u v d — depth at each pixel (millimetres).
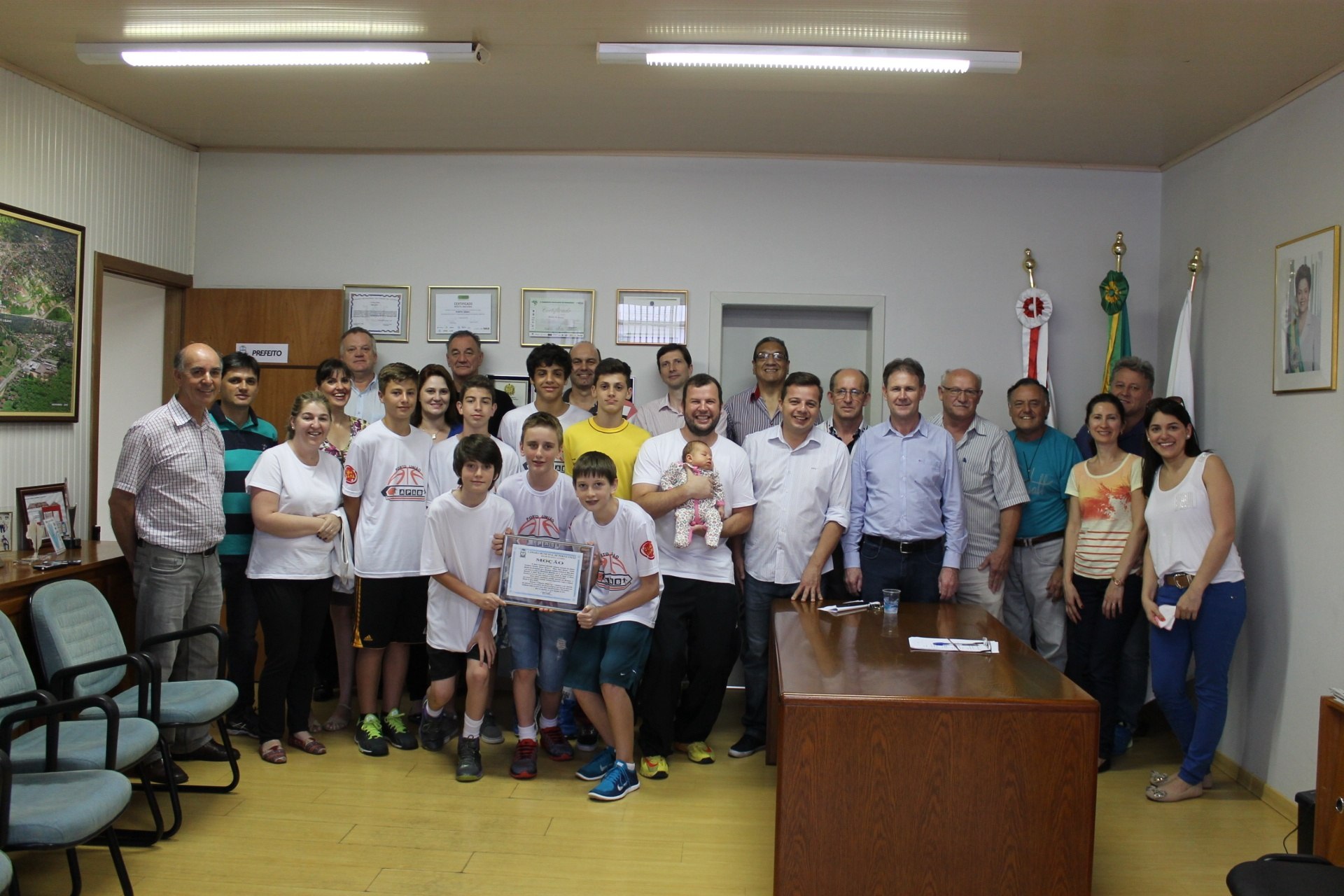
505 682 4973
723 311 5188
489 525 3648
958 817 2461
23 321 3932
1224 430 4328
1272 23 3244
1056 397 5016
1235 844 3295
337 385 4195
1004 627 3342
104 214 4422
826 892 2475
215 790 3496
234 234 5102
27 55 3793
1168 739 4504
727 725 4512
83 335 4293
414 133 4777
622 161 5055
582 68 3863
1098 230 5016
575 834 3205
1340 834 2611
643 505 3736
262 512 3686
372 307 5082
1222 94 3908
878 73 3842
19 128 3914
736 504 3803
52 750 2619
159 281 4883
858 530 3957
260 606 3789
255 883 2814
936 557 3895
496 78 4000
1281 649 3773
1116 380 4352
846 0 3188
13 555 3777
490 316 5062
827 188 5031
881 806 2467
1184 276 4730
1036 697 2479
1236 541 4184
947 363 5023
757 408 4727
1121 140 4578
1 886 1961
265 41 3635
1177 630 3738
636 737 4277
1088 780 2447
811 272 5039
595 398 4434
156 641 3377
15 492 3914
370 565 3871
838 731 2465
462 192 5074
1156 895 2893
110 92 4227
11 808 2330
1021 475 4254
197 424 3537
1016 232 5023
